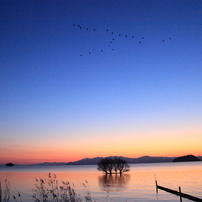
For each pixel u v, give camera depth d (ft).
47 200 101.35
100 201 140.15
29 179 323.37
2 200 94.27
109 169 442.91
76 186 232.12
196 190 185.98
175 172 482.69
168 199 146.00
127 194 169.27
